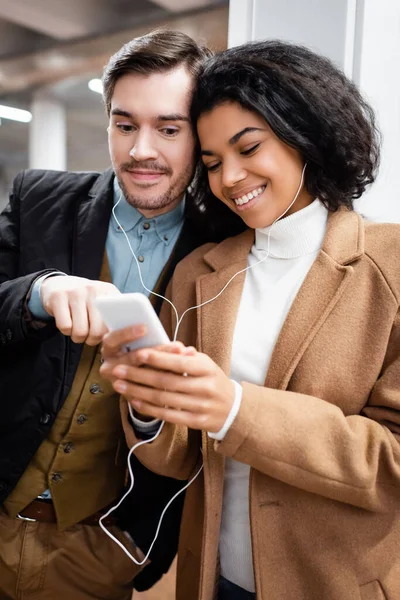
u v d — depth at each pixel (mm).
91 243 1128
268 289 932
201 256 1048
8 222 1210
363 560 821
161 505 1158
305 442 772
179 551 1021
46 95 4145
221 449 794
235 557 947
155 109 1013
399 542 838
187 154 1062
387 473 807
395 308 824
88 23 2791
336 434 785
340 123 885
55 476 1086
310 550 834
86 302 864
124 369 748
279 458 775
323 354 836
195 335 973
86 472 1112
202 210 1160
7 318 993
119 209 1162
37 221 1170
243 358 913
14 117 4426
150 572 1197
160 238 1156
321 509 833
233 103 863
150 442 908
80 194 1210
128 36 2762
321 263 875
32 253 1134
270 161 872
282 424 773
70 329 865
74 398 1094
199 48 1082
